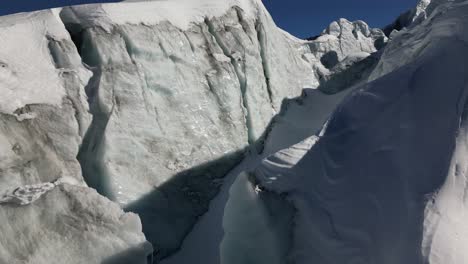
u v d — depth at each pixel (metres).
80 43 12.08
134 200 10.91
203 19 15.03
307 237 6.74
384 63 13.61
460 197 5.71
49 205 7.68
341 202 6.63
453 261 5.02
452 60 7.30
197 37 14.38
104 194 10.76
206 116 13.56
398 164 6.38
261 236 7.36
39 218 7.55
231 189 8.18
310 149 7.68
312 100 19.19
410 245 5.35
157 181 11.62
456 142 6.20
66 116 10.12
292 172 7.50
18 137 9.02
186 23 14.37
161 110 12.52
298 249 6.78
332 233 6.39
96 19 12.05
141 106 11.91
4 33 10.53
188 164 12.53
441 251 5.12
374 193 6.32
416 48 10.98
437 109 6.74
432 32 9.55
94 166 10.83
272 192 7.42
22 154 8.91
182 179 12.21
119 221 7.91
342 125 7.75
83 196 8.00
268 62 17.02
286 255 6.91
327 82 20.62
